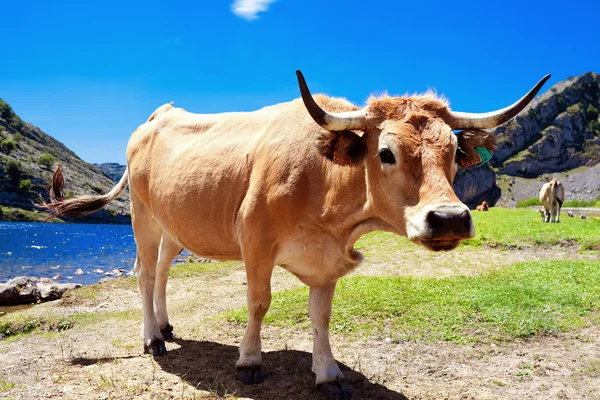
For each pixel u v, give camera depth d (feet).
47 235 205.98
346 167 15.28
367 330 23.18
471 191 579.07
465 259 46.50
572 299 27.02
